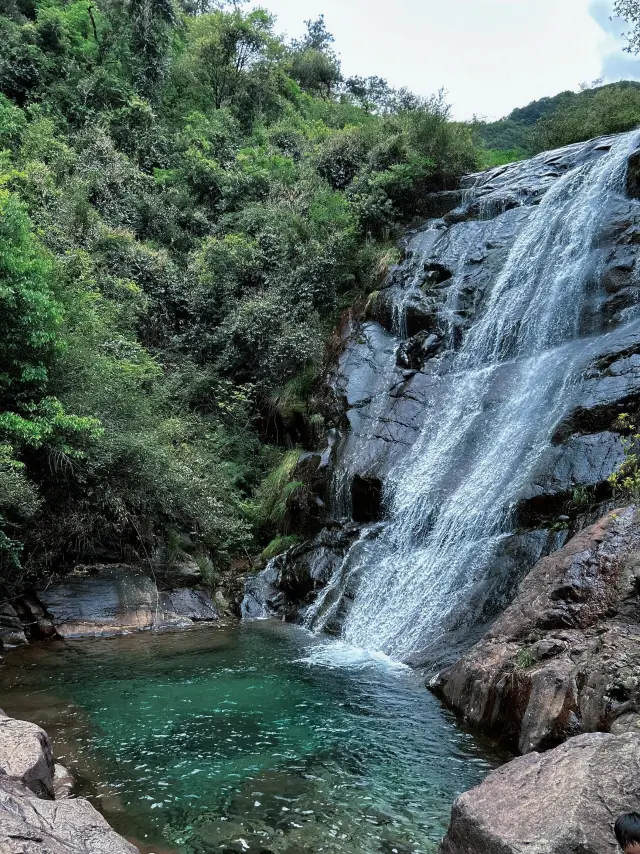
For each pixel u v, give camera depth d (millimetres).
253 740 5949
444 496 10477
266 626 10703
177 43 31219
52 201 18141
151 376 14438
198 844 4277
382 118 23766
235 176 22250
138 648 9203
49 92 23047
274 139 27031
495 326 13461
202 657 8727
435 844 4293
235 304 17953
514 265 14492
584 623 6004
